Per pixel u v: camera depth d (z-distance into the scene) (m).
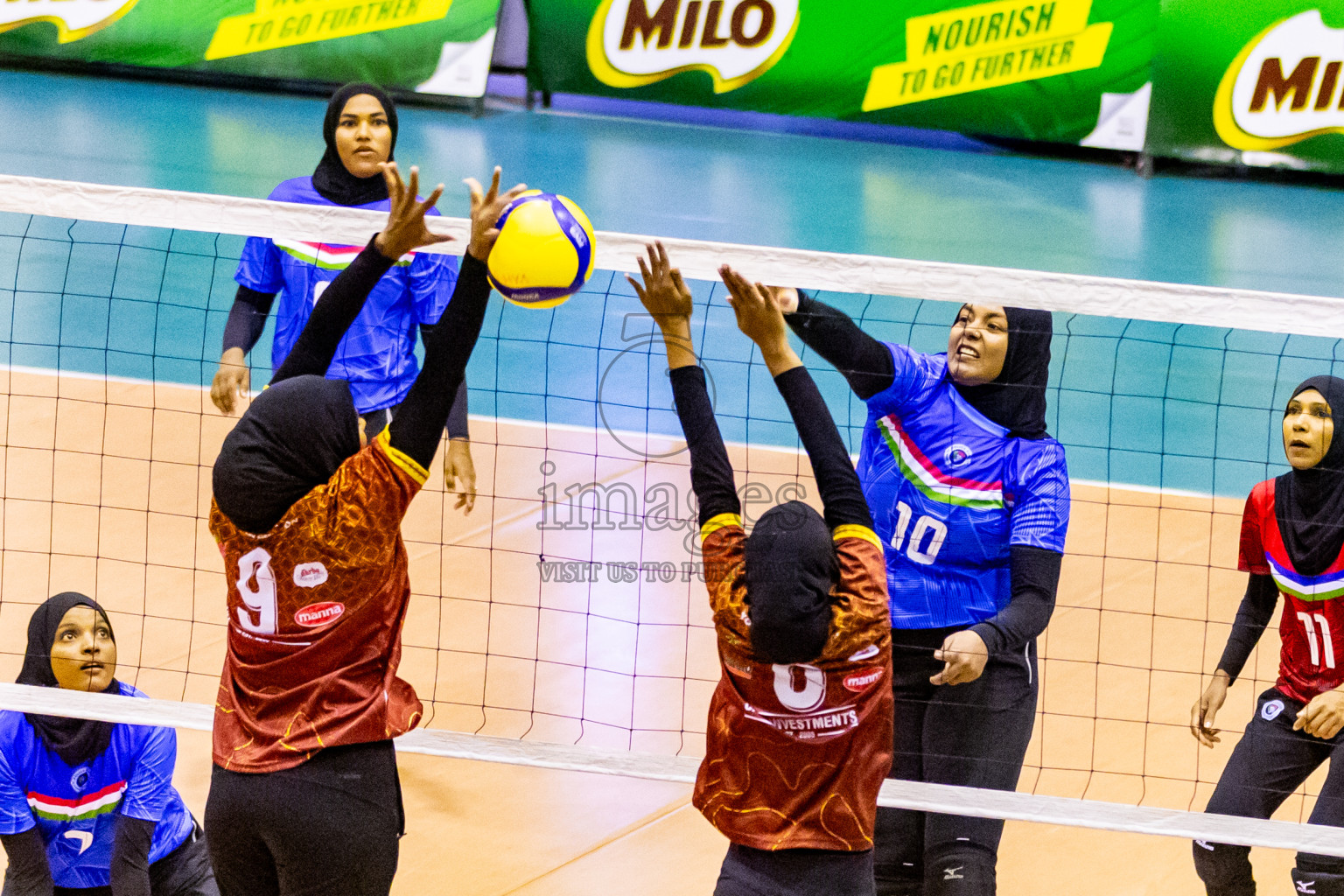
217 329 25.38
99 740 11.44
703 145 38.25
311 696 8.78
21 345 24.27
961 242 30.80
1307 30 35.88
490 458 21.30
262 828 8.72
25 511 19.39
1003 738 11.33
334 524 8.48
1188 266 29.91
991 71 37.91
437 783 14.47
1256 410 24.05
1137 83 37.19
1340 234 33.09
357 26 39.62
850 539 8.80
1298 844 11.12
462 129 38.19
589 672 16.27
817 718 8.61
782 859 8.81
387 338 14.45
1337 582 11.69
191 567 18.31
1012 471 11.54
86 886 11.88
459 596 17.70
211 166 32.84
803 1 38.28
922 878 11.38
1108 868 13.37
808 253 10.95
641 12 38.97
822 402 9.34
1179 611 18.05
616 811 14.09
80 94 39.03
